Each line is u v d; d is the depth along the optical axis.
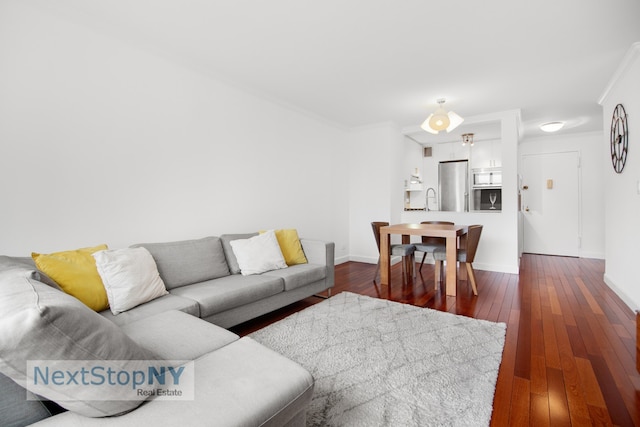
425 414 1.51
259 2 2.12
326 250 3.38
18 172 2.02
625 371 1.89
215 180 3.30
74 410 0.89
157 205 2.79
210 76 3.23
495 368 1.93
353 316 2.82
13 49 1.99
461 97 3.96
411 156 6.46
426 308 3.04
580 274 4.50
